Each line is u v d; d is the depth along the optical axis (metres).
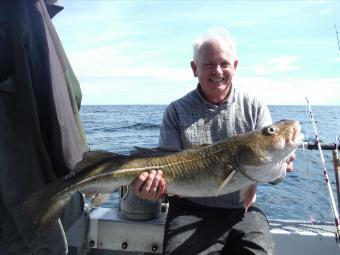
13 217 0.75
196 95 1.08
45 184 0.78
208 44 1.03
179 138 1.07
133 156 0.91
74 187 0.83
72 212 1.02
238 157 0.87
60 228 0.85
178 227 0.98
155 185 0.88
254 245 0.93
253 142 0.86
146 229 1.13
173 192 0.91
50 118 0.78
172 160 0.90
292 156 0.95
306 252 1.11
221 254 1.00
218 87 1.04
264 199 2.12
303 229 1.16
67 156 0.80
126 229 1.14
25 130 0.75
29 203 0.75
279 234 1.12
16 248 0.78
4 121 0.73
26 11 0.74
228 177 0.86
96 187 0.86
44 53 0.78
